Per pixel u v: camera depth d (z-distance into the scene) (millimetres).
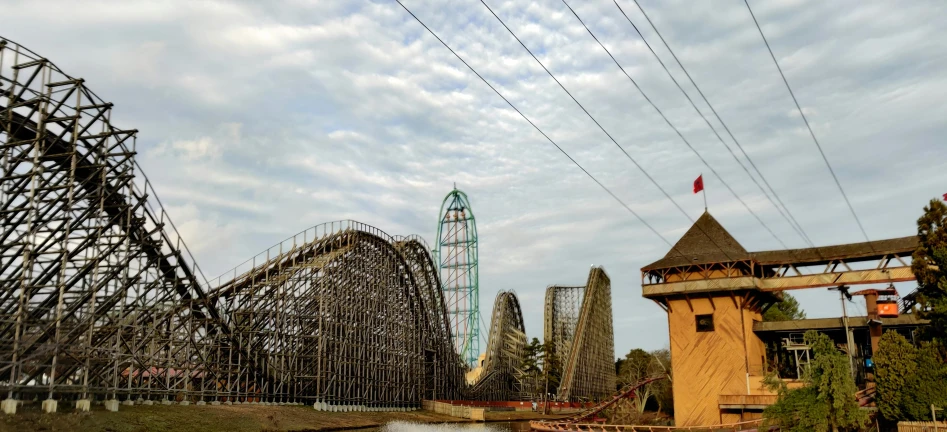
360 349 68875
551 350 109375
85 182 41438
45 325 38312
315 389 64062
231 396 56250
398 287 81062
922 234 45281
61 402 38406
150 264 46875
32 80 39531
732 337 57844
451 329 95875
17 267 39969
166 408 43562
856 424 36031
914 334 46875
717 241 61781
